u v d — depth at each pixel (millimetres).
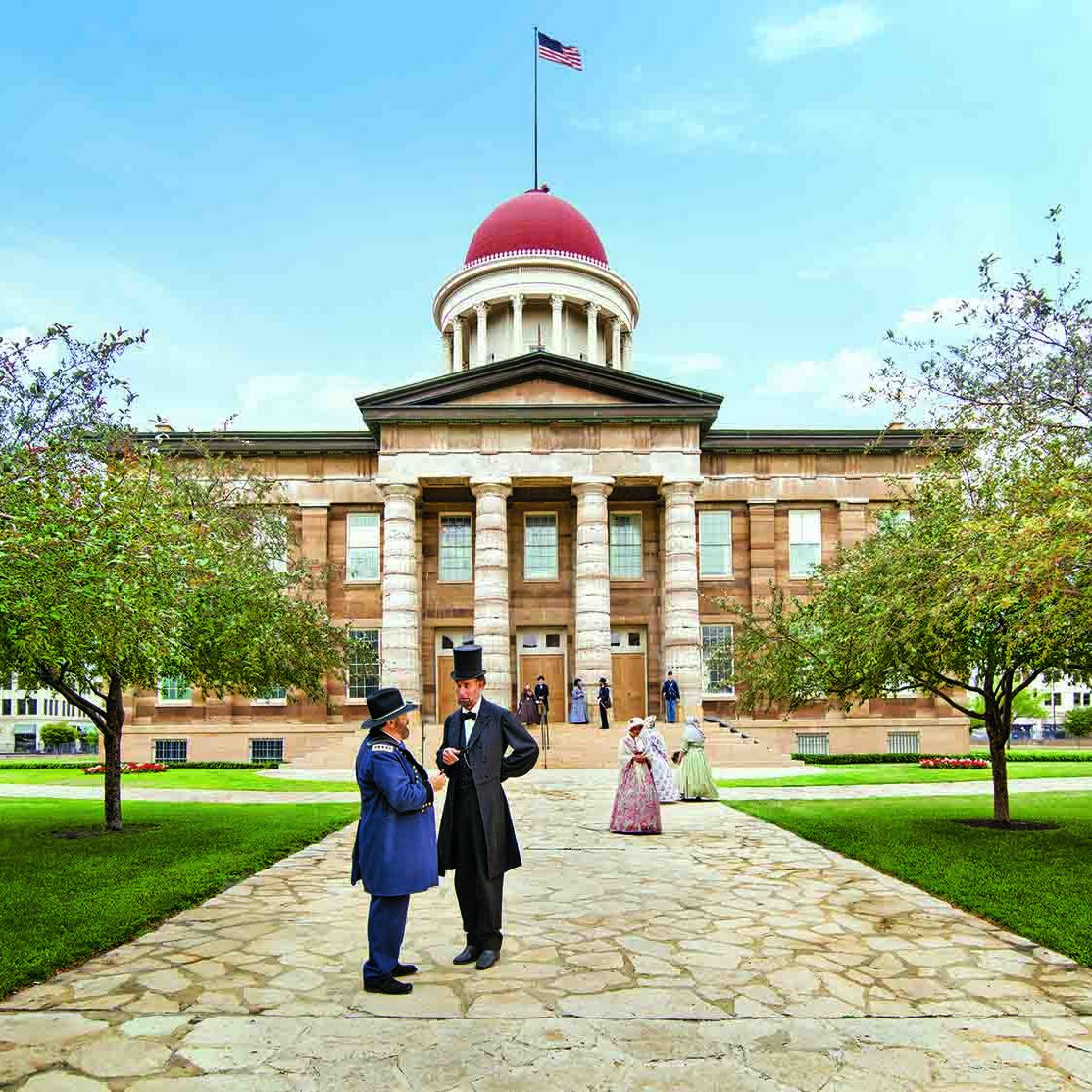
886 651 15602
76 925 10219
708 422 39812
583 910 11320
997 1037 7129
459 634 42125
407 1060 6699
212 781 29547
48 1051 6871
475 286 52781
